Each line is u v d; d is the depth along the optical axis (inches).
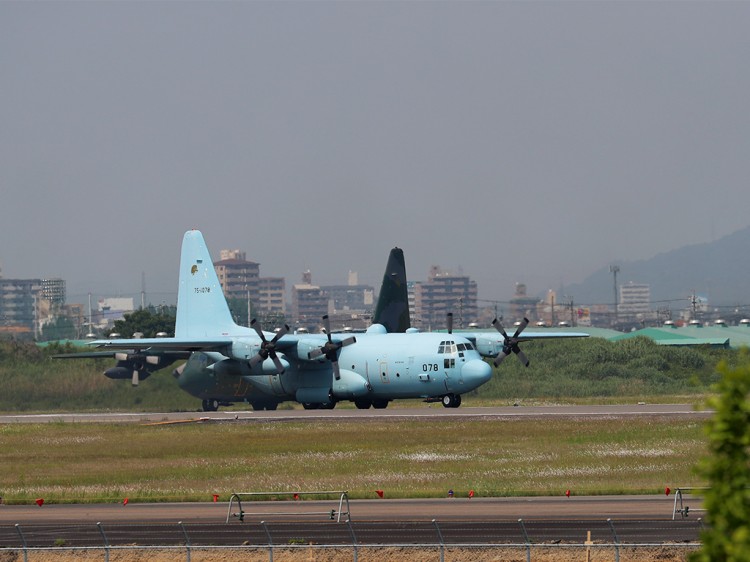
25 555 3715.6
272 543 3828.7
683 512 4062.5
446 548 3649.1
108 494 5378.9
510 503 4579.2
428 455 6555.1
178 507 4817.9
